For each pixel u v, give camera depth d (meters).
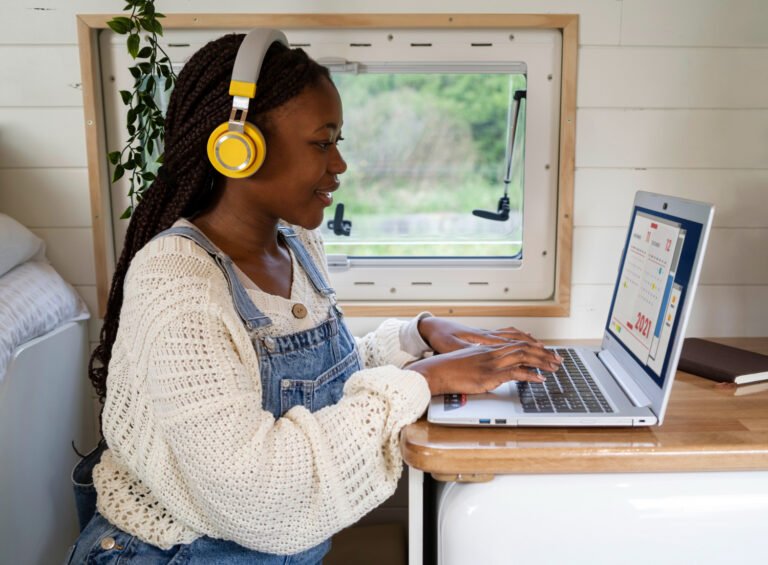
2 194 1.78
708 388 1.37
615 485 1.08
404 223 1.84
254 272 1.16
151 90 1.61
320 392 1.20
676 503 1.08
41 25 1.71
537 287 1.87
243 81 1.02
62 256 1.81
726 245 1.83
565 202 1.79
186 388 0.95
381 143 1.79
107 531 1.09
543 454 1.06
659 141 1.78
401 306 1.83
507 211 1.84
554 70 1.76
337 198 1.82
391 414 1.09
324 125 1.08
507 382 1.32
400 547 1.61
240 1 1.70
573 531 1.08
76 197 1.78
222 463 0.95
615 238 1.82
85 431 1.82
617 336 1.42
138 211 1.20
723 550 1.09
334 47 1.74
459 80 1.77
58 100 1.74
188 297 0.99
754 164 1.79
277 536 1.02
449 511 1.10
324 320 1.26
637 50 1.74
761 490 1.09
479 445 1.08
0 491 1.39
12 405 1.44
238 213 1.14
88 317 1.79
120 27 1.53
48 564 1.61
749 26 1.74
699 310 1.86
